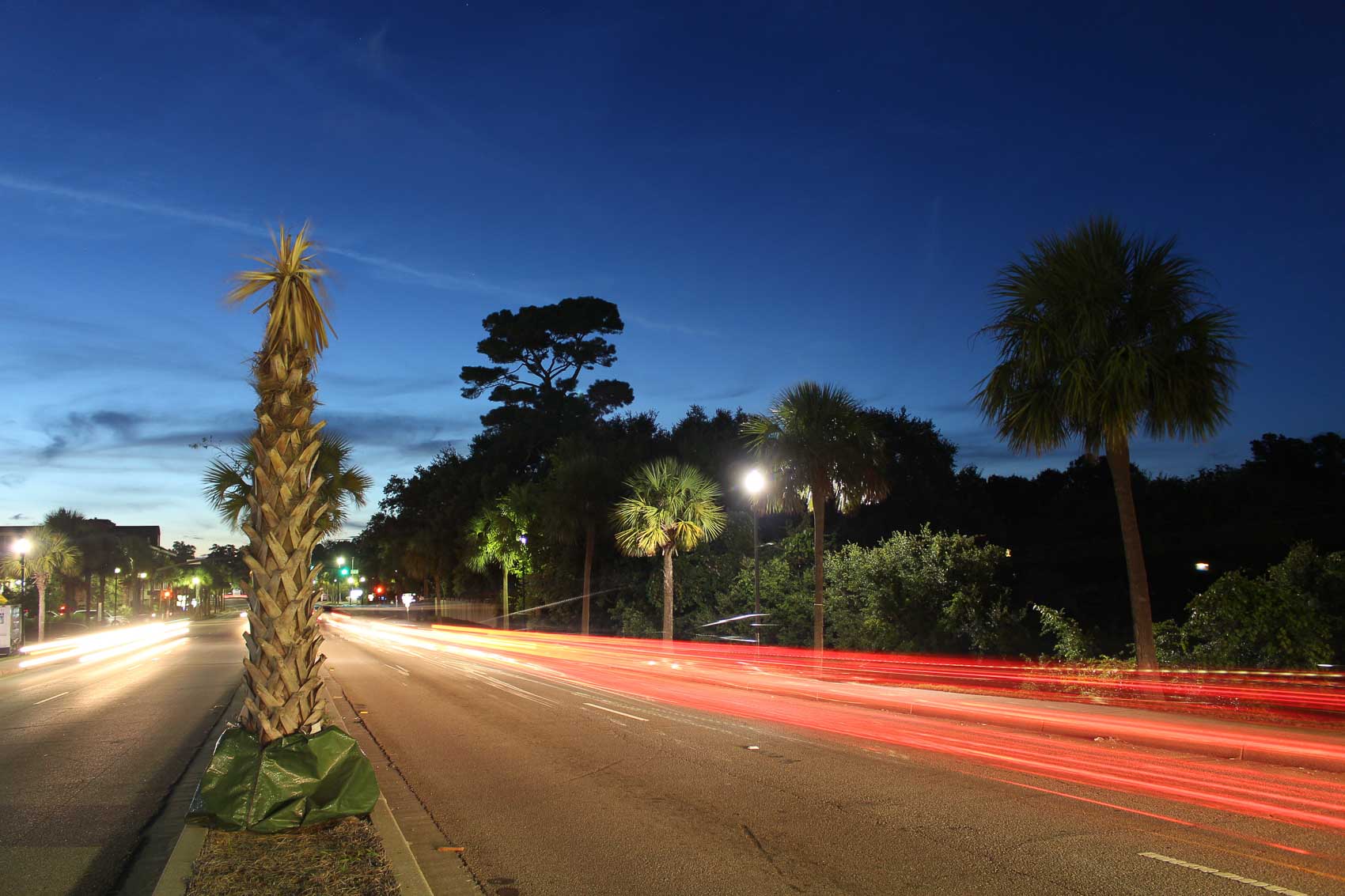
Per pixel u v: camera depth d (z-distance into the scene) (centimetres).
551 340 6575
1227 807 784
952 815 765
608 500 3672
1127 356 1303
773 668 2331
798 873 616
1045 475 3909
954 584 2139
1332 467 2986
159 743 1223
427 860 656
